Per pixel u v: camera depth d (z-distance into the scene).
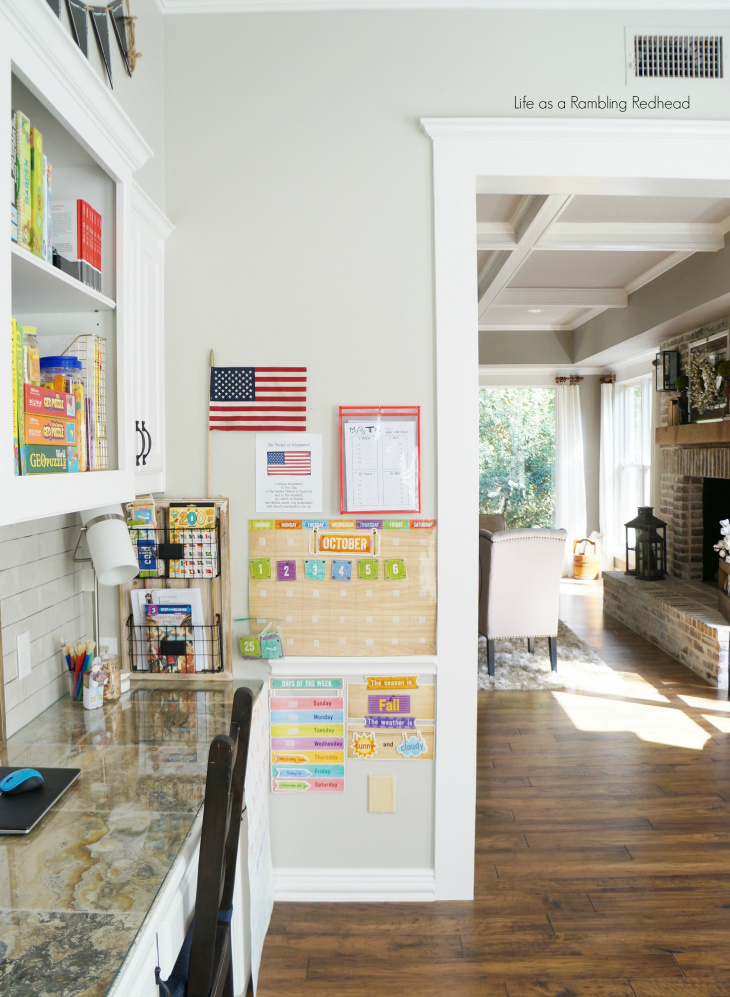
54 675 2.02
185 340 2.35
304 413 2.34
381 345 2.33
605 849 2.66
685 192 2.44
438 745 2.38
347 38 2.29
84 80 1.40
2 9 1.12
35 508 1.26
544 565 4.64
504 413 8.91
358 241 2.32
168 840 1.30
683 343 5.95
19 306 1.65
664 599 5.36
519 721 3.94
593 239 4.45
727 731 3.78
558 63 2.29
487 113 2.29
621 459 8.09
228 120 2.31
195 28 2.30
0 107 1.13
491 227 4.26
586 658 5.08
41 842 1.30
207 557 2.28
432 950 2.13
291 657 2.38
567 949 2.12
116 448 1.70
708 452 5.56
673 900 2.35
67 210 1.55
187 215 2.32
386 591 2.37
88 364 1.59
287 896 2.42
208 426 2.36
